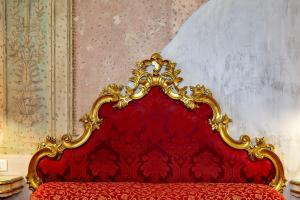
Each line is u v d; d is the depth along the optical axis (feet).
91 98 10.97
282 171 10.33
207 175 10.43
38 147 10.37
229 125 10.96
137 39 11.04
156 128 10.57
